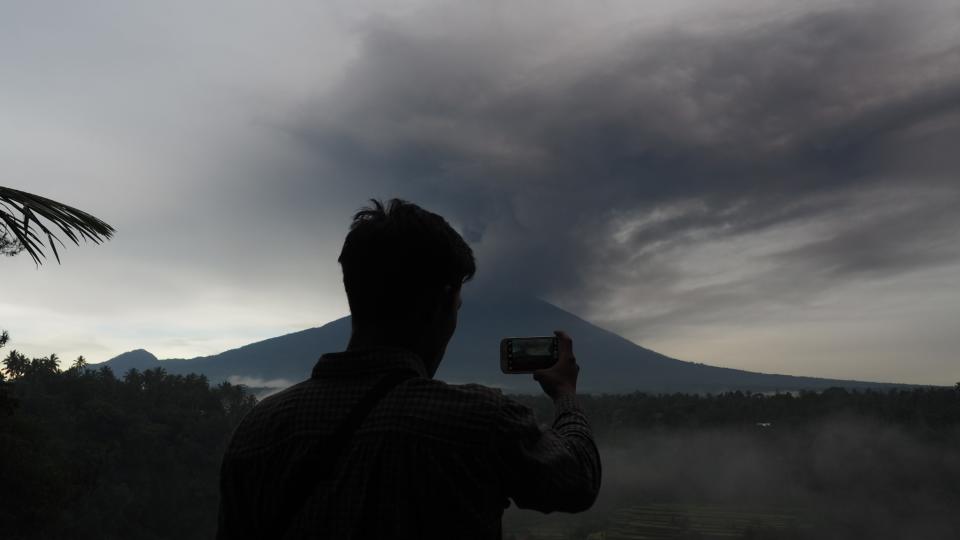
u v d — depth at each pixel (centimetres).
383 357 145
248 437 147
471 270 162
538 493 136
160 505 10819
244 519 145
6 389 2186
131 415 11631
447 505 131
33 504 2858
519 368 173
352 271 151
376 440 135
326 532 133
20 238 518
